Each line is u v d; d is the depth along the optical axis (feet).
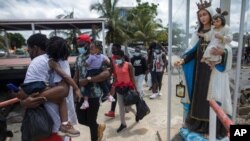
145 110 14.79
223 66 9.43
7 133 13.23
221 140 9.41
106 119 17.29
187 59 10.55
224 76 9.56
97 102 11.18
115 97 16.87
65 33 41.19
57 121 7.20
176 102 12.97
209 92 9.78
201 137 10.28
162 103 21.31
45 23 29.81
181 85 10.89
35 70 6.97
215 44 9.29
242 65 10.73
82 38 11.46
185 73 10.85
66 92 7.18
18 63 29.81
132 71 14.16
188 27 11.98
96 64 11.12
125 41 82.33
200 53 10.09
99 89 11.17
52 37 7.38
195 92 10.50
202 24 9.98
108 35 82.23
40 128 6.70
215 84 9.63
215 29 9.29
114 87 14.37
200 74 10.20
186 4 11.93
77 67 11.38
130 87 14.25
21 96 6.96
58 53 7.11
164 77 35.24
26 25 33.19
